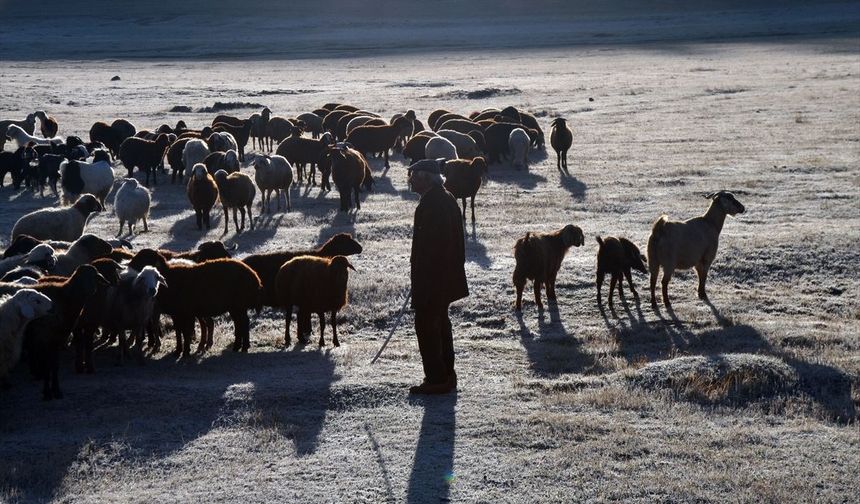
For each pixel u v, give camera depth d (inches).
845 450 357.1
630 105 1868.8
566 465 338.0
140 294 457.4
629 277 596.4
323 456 346.0
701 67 2792.8
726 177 1061.8
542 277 573.9
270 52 4121.6
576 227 588.1
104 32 5649.6
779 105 1784.0
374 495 314.7
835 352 482.9
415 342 512.4
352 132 1211.2
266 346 516.4
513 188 1041.5
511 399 408.8
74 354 495.5
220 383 430.3
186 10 6633.9
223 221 876.0
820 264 681.6
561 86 2308.1
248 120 1358.3
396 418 382.6
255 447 355.6
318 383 422.6
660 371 442.3
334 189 1068.5
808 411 402.9
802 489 319.9
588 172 1138.0
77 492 320.2
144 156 1101.1
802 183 1015.6
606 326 548.4
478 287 627.8
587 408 400.2
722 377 433.1
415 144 1156.5
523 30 5359.3
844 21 4972.9
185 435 368.5
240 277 488.1
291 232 822.5
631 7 6353.3
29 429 377.4
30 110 1871.3
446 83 2480.3
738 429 377.1
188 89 2348.7
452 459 342.3
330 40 4933.6
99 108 1932.8
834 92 1972.2
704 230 589.9
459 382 432.5
